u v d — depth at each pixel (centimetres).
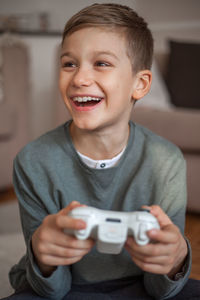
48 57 270
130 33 68
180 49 211
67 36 66
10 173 203
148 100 188
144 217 49
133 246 51
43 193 71
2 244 132
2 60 204
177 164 75
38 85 272
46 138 75
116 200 72
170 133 154
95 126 66
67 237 52
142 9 260
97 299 64
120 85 67
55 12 268
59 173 71
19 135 210
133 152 74
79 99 66
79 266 71
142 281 72
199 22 258
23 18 269
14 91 210
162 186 72
